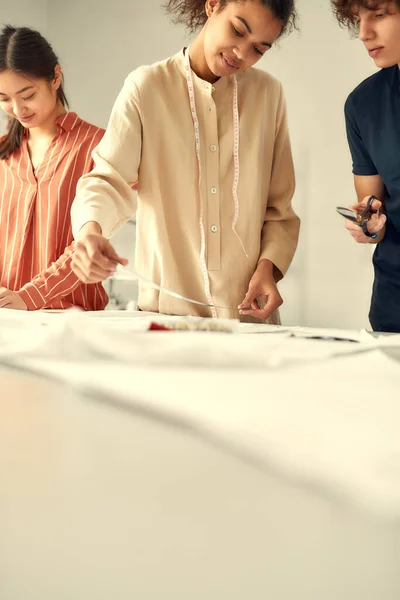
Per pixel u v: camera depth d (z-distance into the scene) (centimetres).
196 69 126
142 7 411
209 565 15
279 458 23
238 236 129
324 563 15
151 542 16
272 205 139
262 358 52
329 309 350
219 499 19
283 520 17
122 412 32
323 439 26
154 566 15
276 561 15
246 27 111
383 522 17
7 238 157
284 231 138
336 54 344
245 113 130
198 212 127
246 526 17
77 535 16
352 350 60
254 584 14
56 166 153
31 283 136
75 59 442
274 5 111
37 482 21
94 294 153
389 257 135
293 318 359
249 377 44
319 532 17
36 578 14
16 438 27
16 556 15
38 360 49
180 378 42
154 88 124
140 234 129
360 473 21
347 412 32
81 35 439
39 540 16
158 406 32
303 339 69
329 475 21
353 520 18
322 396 36
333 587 14
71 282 139
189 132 125
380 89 131
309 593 14
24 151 159
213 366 50
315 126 352
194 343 54
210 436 27
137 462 23
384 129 130
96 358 50
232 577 14
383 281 137
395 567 15
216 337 62
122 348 51
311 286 354
